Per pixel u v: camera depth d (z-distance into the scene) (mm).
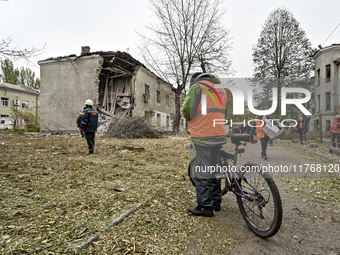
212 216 2576
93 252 1793
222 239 2111
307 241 2090
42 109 17906
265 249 1956
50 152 6371
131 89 18953
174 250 1905
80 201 2787
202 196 2475
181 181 3949
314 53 19188
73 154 6184
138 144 9258
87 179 3787
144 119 15047
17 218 2256
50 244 1832
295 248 1972
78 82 17094
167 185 3672
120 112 18516
